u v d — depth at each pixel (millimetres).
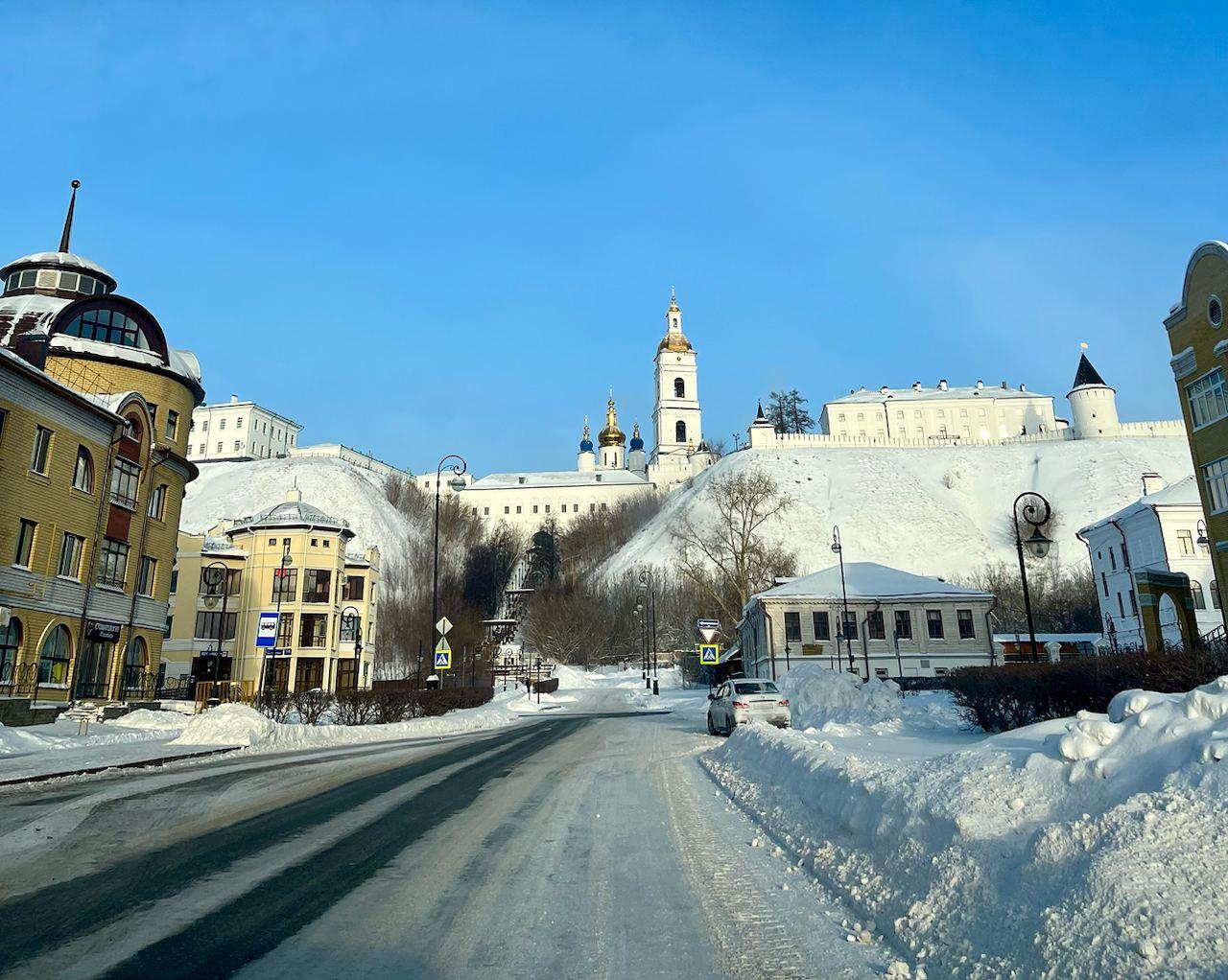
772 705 21172
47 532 27297
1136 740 5461
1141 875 3959
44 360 32656
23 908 5637
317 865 6996
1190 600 27344
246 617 53812
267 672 52062
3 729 17469
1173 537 47062
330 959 4754
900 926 5074
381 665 74875
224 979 4406
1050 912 4160
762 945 5098
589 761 15805
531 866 7113
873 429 147500
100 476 30344
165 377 36156
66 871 6691
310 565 55031
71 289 39375
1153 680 12633
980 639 46781
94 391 33906
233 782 12195
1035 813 5430
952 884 5109
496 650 87750
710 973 4629
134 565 32875
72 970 4488
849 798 7555
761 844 8016
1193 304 26859
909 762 9945
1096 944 3760
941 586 48719
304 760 15594
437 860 7258
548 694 65125
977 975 4164
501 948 5008
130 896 5980
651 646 90250
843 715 21547
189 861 7070
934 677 43031
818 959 4836
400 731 24969
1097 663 13914
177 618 52938
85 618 29297
